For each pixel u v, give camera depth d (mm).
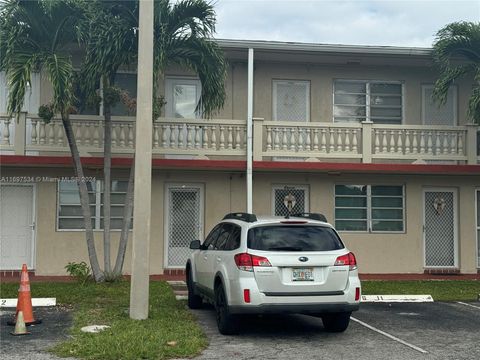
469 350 7781
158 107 12492
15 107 11188
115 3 12234
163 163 14453
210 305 11031
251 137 14430
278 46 15078
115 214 15234
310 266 8078
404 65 17062
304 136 15344
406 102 17250
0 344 7770
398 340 8344
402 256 16172
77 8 11703
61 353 7227
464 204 16422
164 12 12398
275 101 16750
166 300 11219
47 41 12008
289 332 8805
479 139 16156
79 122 14328
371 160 15484
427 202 16531
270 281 7961
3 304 10789
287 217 8984
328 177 16031
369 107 17156
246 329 9000
